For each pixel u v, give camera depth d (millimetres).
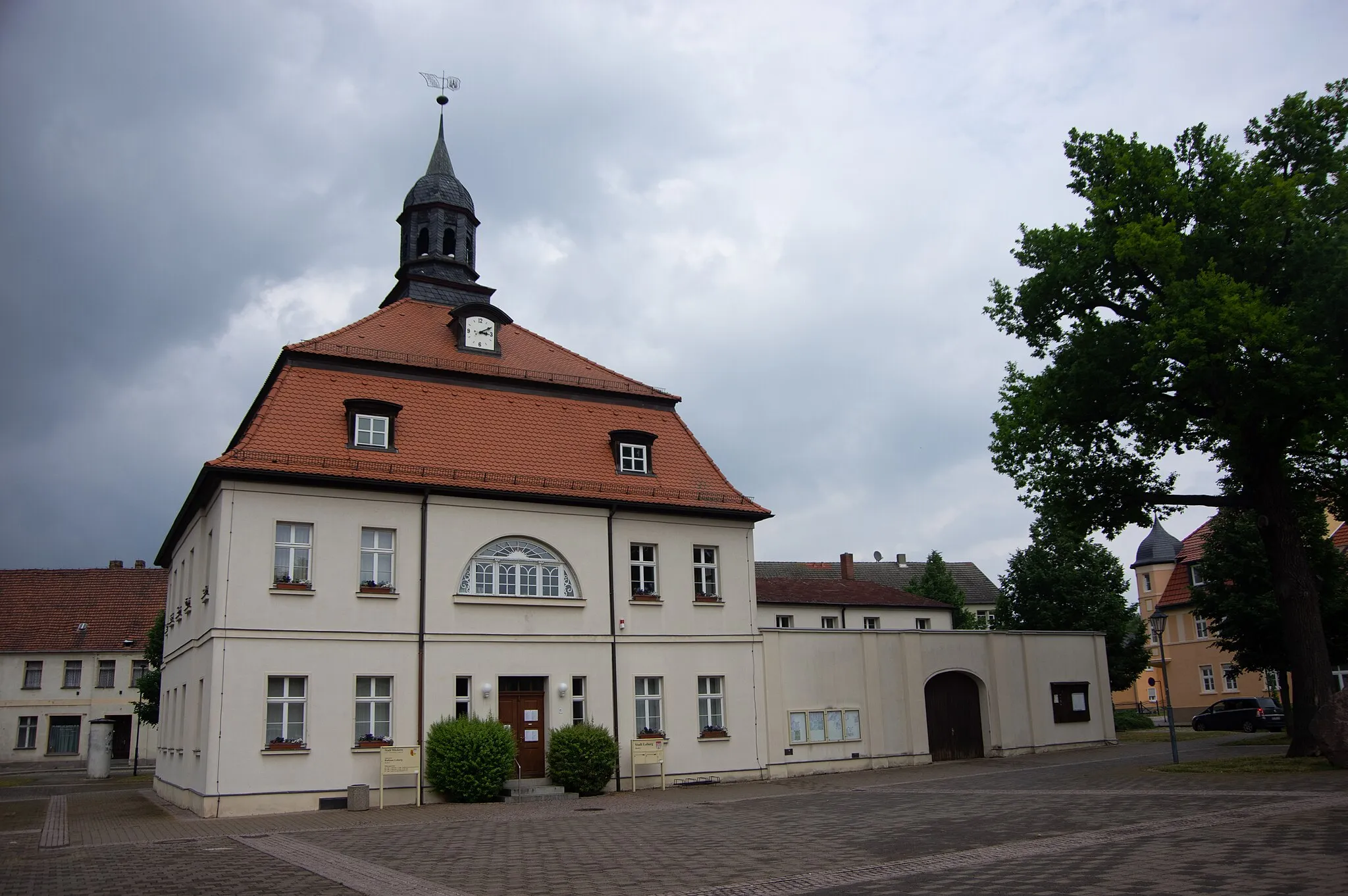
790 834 15477
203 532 25172
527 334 31766
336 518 23547
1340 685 41156
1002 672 33250
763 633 29047
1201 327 21344
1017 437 25953
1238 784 19219
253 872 13188
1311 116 23359
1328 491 26438
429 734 23297
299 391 24969
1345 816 13984
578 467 27375
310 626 22703
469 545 25062
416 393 26703
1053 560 48000
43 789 33188
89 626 58750
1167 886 9758
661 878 11930
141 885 12211
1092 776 22906
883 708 30703
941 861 12047
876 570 70688
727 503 29047
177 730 26875
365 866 13461
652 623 27203
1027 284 26047
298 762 21969
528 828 17750
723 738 27484
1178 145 24797
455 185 32844
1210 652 60469
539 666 25281
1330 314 21031
